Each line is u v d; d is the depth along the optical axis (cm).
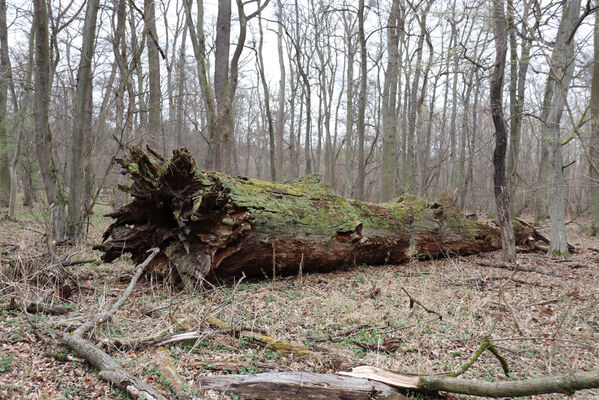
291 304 564
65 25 1151
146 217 687
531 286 723
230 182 662
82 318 434
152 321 464
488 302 598
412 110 1786
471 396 330
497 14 827
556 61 917
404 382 318
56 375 329
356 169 3797
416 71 1647
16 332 407
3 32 1387
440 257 1029
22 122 1411
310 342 424
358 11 1491
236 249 642
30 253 633
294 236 707
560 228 1070
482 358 410
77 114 911
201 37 1235
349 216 806
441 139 2617
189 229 619
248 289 639
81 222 935
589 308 495
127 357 368
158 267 656
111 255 682
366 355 402
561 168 1073
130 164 650
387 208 921
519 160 2747
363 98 1545
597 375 255
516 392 282
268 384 312
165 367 341
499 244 1107
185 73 2130
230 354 386
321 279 732
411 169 1811
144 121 1556
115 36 1163
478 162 3422
